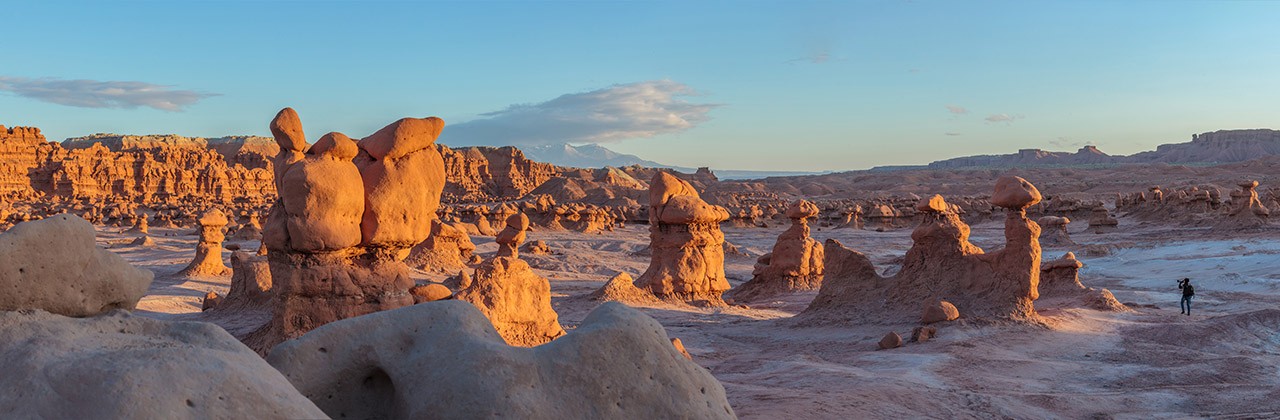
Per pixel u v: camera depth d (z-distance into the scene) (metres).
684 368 5.83
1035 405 13.47
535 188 178.00
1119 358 18.42
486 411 5.24
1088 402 13.87
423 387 5.50
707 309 28.70
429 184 13.68
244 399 4.43
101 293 5.41
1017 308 22.08
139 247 56.06
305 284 12.82
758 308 30.91
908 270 24.97
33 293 5.10
